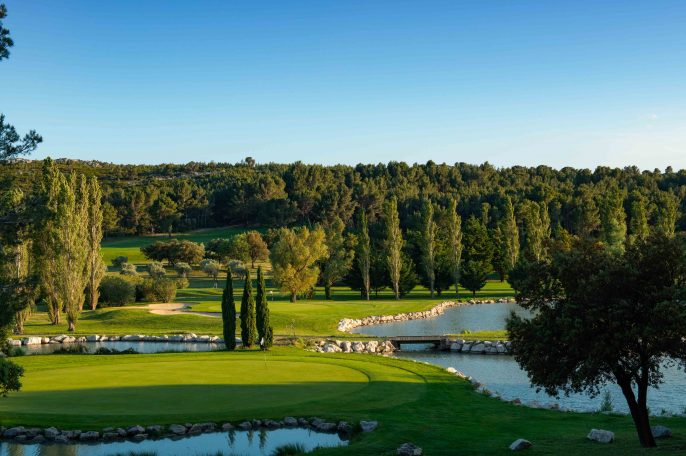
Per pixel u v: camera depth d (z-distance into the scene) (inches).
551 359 867.4
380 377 1461.6
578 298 846.5
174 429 1029.8
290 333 2647.6
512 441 928.9
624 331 805.2
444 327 3122.5
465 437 959.0
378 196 7677.2
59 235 2805.1
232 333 2155.5
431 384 1403.8
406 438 951.6
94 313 3385.8
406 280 4680.1
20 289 837.8
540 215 5137.8
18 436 999.0
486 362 2004.2
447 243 4800.7
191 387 1333.7
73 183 3058.6
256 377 1464.1
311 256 4003.4
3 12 789.2
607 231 4372.5
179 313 3211.1
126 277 4227.4
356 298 4660.4
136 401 1192.8
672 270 837.8
